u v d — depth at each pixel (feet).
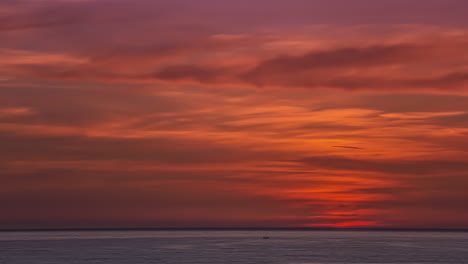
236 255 384.68
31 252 426.92
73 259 346.74
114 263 314.55
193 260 335.88
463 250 452.35
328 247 515.09
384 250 454.81
